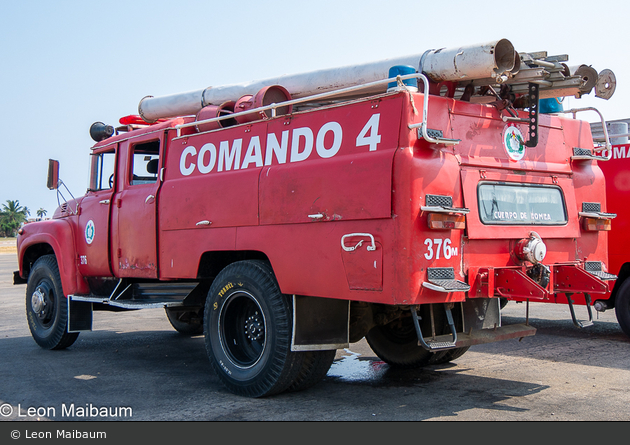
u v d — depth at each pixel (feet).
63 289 21.98
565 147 16.48
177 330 26.99
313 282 13.73
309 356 14.83
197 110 20.85
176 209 17.74
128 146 20.54
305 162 14.35
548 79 14.71
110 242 20.56
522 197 14.75
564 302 23.59
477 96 15.26
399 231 12.10
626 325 22.39
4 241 408.46
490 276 13.12
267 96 16.25
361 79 15.70
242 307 16.37
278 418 13.25
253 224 15.31
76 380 17.46
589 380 16.49
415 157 12.33
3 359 20.92
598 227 16.49
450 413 13.47
